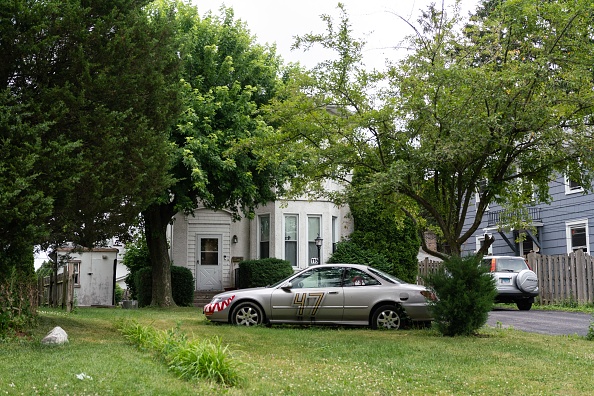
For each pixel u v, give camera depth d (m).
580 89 12.12
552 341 12.00
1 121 8.81
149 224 21.48
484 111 12.42
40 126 9.05
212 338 11.39
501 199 13.78
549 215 27.27
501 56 12.75
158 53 11.37
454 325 12.61
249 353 10.03
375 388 7.71
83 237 11.08
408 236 26.84
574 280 22.27
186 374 7.26
